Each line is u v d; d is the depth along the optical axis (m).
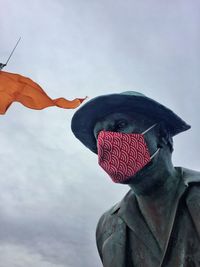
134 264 0.72
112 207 0.81
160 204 0.72
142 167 0.73
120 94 0.75
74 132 0.84
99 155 0.76
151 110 0.76
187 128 0.77
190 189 0.71
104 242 0.77
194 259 0.66
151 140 0.75
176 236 0.68
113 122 0.77
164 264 0.68
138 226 0.73
